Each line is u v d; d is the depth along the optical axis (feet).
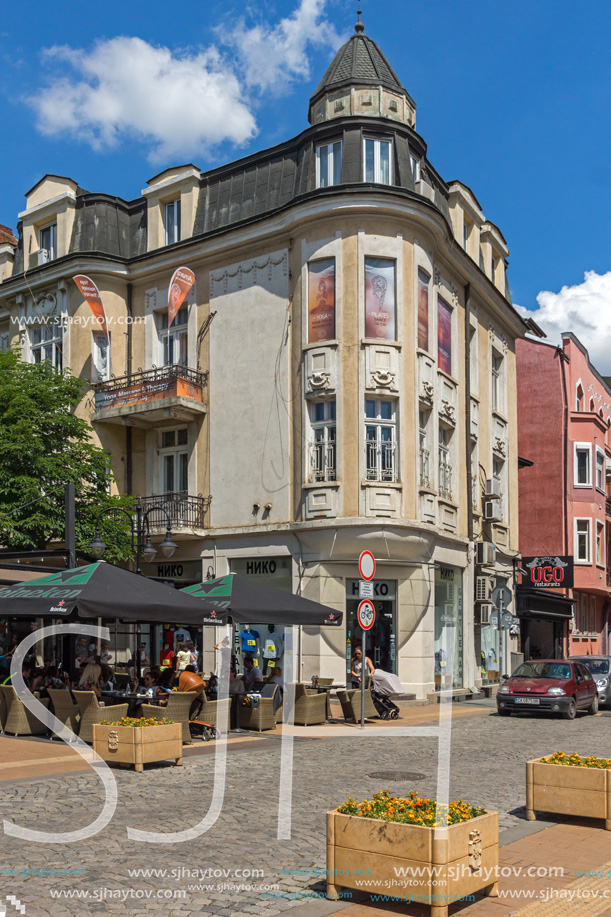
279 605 55.67
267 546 78.23
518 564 111.04
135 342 90.99
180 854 24.09
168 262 88.07
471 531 91.61
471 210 98.17
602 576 137.69
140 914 19.16
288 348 78.95
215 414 83.56
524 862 23.09
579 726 61.82
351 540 72.84
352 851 19.92
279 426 78.69
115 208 93.81
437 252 84.53
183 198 88.53
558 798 27.55
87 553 63.10
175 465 87.35
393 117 80.89
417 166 82.48
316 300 76.43
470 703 81.46
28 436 72.84
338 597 74.38
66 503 57.52
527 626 110.22
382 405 75.31
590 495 132.26
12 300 99.04
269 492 78.64
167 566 86.02
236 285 83.56
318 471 75.46
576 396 137.90
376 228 75.87
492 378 106.52
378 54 84.38
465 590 90.84
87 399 89.15
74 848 24.63
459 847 19.19
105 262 90.33
